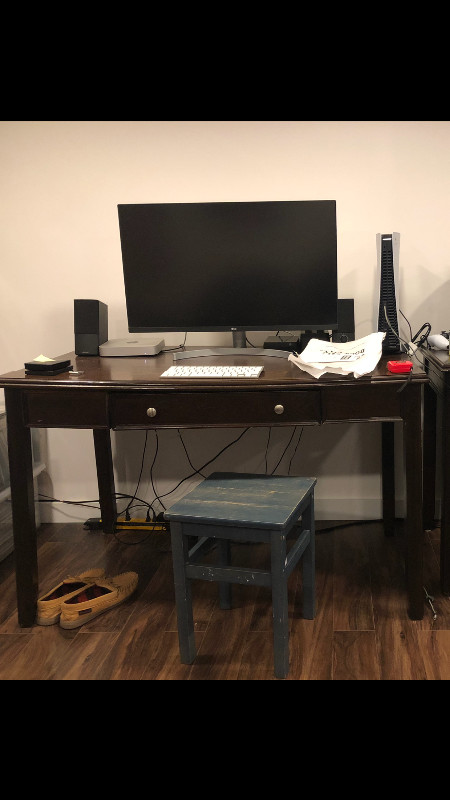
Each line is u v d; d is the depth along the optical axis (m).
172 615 2.25
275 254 2.41
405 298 2.76
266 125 2.70
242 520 1.81
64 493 3.08
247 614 2.24
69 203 2.84
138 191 2.80
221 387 2.07
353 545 2.74
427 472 2.76
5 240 2.90
